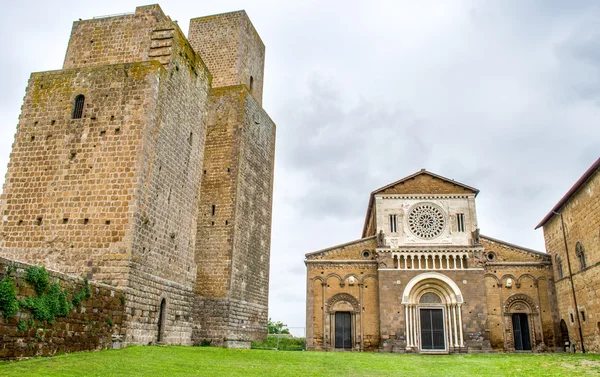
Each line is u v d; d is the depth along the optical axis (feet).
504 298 168.04
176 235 120.26
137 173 105.40
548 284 167.63
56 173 110.01
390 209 179.83
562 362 108.06
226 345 138.62
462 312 164.14
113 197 104.94
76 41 135.13
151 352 91.40
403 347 161.58
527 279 169.07
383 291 168.45
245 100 163.43
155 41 123.24
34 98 117.50
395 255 172.65
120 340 94.84
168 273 115.34
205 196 153.69
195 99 134.31
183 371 74.02
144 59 129.39
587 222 137.69
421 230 176.35
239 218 153.07
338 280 175.32
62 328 79.25
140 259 103.71
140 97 111.24
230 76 171.22
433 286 170.09
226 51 174.70
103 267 100.53
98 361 75.46
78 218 105.29
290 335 205.77
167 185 116.78
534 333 163.43
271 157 186.70
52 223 106.42
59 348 78.33
